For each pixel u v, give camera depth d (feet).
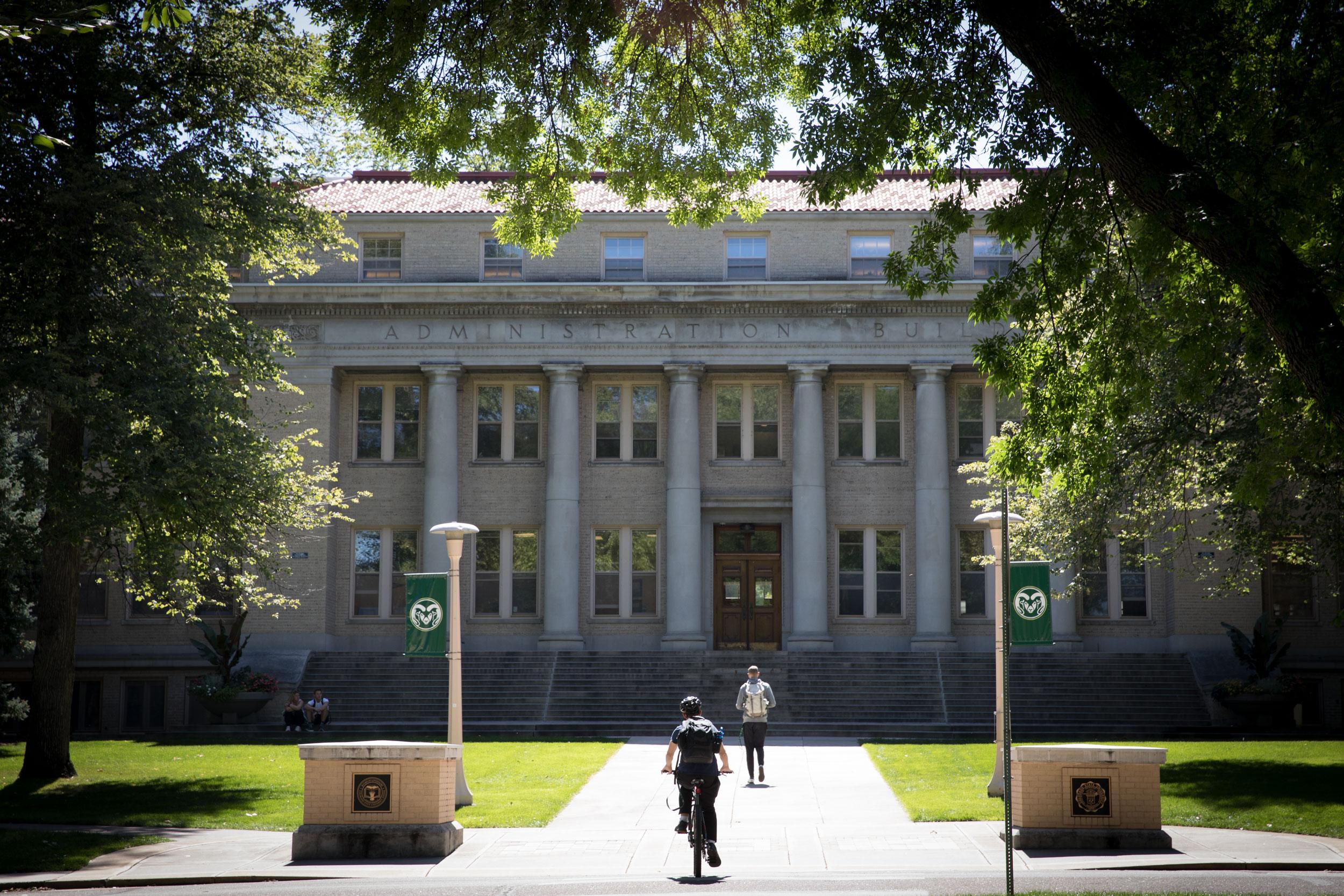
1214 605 122.93
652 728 107.45
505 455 134.51
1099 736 102.22
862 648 131.23
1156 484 75.72
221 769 80.69
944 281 43.88
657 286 129.08
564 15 46.55
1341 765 74.28
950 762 79.61
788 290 129.08
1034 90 40.45
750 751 69.92
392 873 45.70
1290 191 36.60
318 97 74.43
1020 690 115.65
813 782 70.38
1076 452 43.19
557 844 51.67
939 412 129.80
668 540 130.62
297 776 76.79
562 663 122.42
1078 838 47.78
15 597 103.81
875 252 132.46
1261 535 74.74
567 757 83.61
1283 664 121.80
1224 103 39.04
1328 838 50.34
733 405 135.13
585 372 134.00
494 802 62.44
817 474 129.70
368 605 132.36
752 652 123.65
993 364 41.65
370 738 102.73
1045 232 40.70
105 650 127.85
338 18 46.78
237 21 75.66
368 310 130.93
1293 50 38.83
